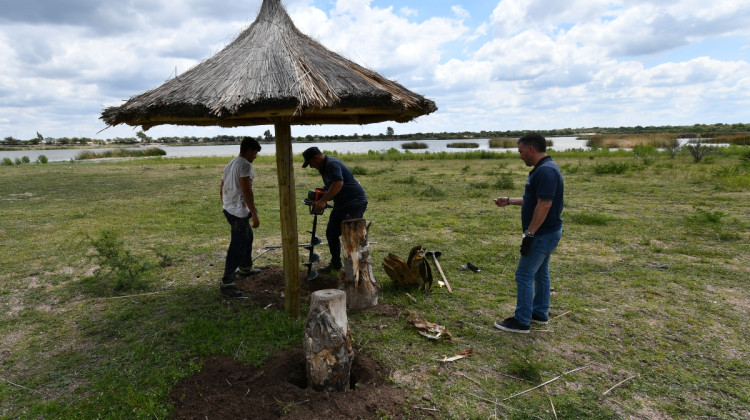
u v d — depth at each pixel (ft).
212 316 13.34
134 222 27.84
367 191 41.22
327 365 9.10
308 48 11.85
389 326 12.69
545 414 8.89
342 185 14.89
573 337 12.13
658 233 23.54
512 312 13.79
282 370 10.11
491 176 55.06
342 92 9.70
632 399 9.39
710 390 9.71
